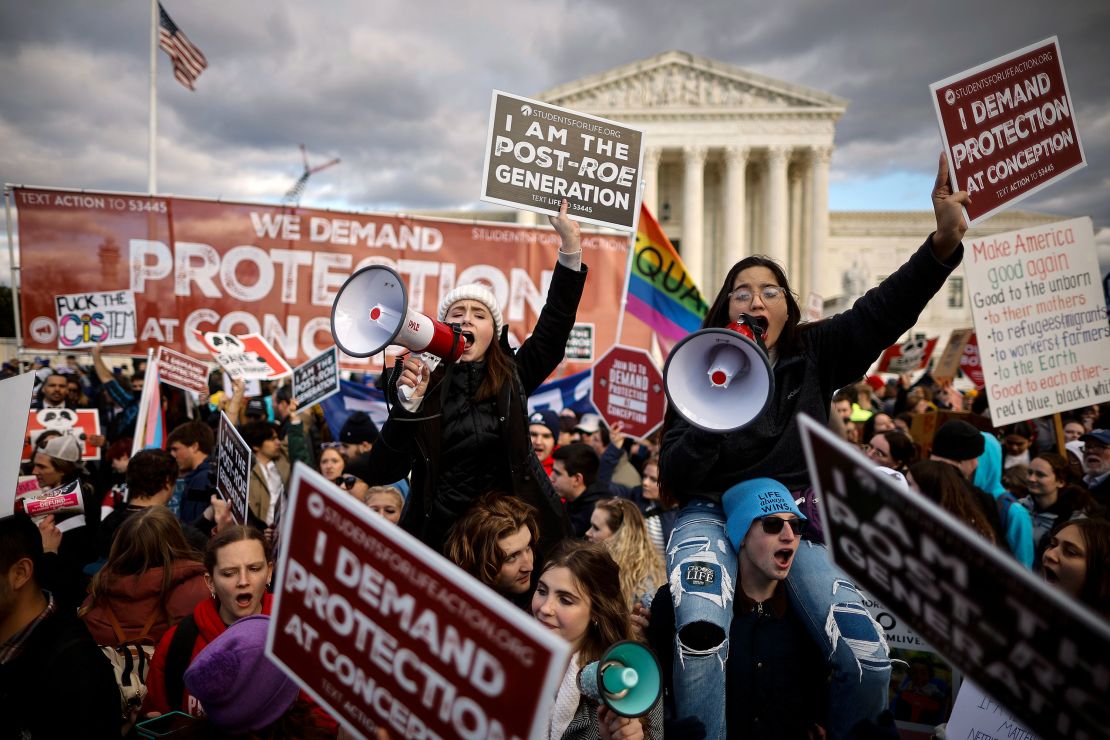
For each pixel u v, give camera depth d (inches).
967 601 48.8
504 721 49.4
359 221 433.1
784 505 93.5
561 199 155.4
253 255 420.8
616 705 70.9
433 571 54.2
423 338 114.5
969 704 101.0
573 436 336.5
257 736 93.0
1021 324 227.9
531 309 450.0
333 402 389.1
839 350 107.7
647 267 425.4
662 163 2449.6
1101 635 42.7
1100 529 118.4
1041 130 155.9
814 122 2220.7
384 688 57.1
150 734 104.5
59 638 102.7
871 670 93.4
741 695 101.4
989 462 255.6
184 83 639.8
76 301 392.5
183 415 422.9
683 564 97.1
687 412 91.0
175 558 160.9
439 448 125.4
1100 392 230.8
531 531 122.0
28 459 320.2
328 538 62.0
